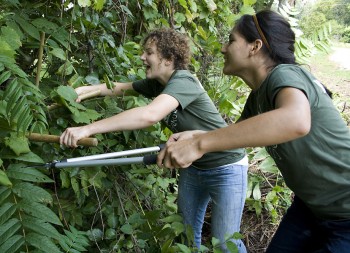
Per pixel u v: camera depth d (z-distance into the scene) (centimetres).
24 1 183
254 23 132
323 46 337
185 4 266
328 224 139
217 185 203
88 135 153
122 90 207
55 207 181
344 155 127
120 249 197
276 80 114
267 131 102
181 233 210
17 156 130
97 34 207
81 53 210
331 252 136
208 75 311
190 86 183
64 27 187
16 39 145
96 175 184
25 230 113
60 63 197
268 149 140
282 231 170
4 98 121
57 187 190
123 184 214
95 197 201
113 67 221
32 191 120
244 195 208
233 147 108
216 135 111
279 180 302
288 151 129
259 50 132
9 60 127
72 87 181
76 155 184
